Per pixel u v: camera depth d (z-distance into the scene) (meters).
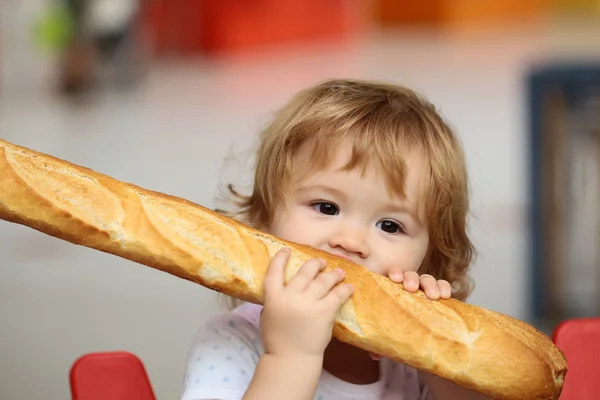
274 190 1.02
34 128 5.29
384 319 0.82
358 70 7.45
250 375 0.99
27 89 6.79
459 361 0.81
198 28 8.55
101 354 1.07
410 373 1.09
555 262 2.35
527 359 0.80
